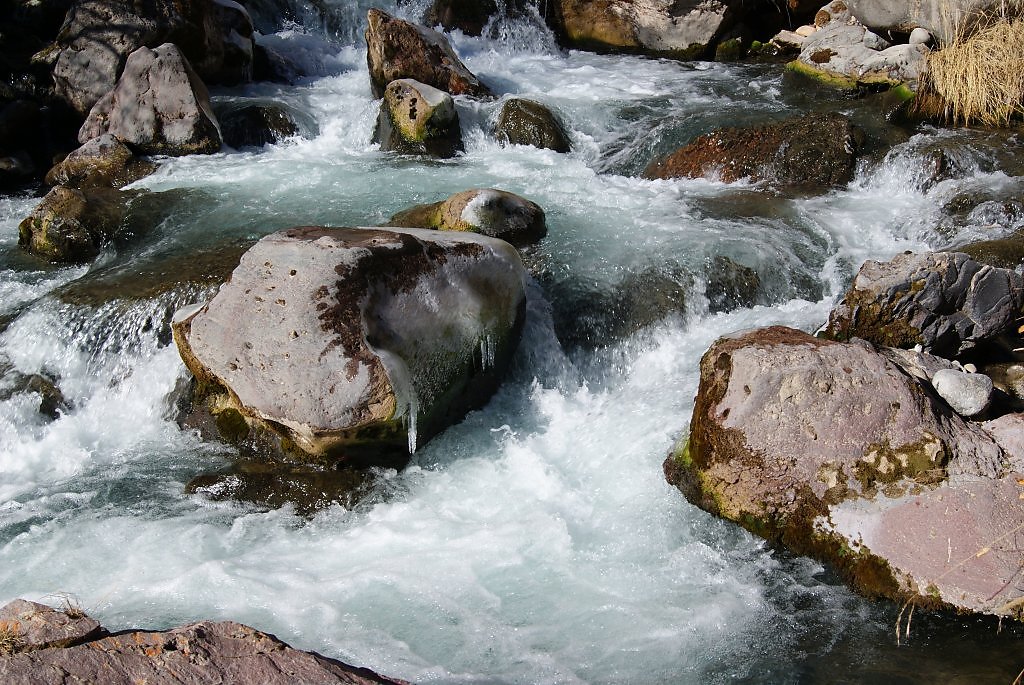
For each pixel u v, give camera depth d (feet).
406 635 14.16
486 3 38.96
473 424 19.16
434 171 28.35
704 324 21.43
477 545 16.14
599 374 21.09
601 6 39.29
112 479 18.24
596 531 16.42
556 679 13.32
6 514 17.34
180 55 29.94
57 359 20.90
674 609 14.60
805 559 15.37
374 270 17.31
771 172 26.84
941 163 25.68
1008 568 14.10
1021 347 19.47
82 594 15.08
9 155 29.76
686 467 16.72
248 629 12.75
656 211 25.13
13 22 34.81
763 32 39.32
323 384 16.39
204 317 17.34
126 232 24.91
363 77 36.09
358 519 16.99
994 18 29.76
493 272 19.36
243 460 18.44
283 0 39.81
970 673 13.16
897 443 15.40
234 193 26.89
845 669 13.38
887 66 31.01
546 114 30.45
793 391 15.94
